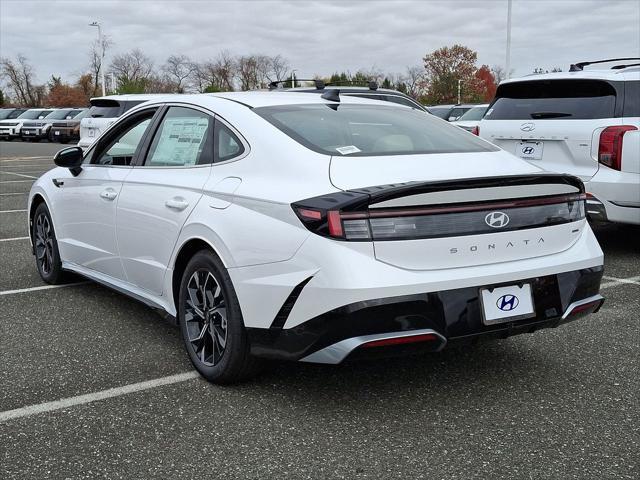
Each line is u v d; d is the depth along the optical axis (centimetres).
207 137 392
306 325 309
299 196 318
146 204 411
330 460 285
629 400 344
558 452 291
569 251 348
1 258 686
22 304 518
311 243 305
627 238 768
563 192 344
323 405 338
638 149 599
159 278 405
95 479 271
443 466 280
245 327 337
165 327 464
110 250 461
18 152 2680
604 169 616
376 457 287
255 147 358
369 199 297
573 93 650
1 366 391
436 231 308
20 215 990
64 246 535
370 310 295
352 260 297
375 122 394
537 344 427
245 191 344
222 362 352
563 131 638
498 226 321
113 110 1164
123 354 410
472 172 336
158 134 435
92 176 484
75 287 570
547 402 341
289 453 291
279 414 328
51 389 358
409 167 334
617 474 273
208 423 319
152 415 327
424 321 304
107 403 341
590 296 355
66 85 7888
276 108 386
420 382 366
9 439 304
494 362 396
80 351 416
